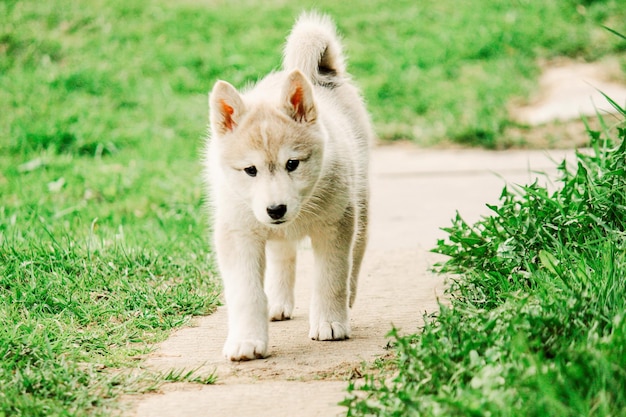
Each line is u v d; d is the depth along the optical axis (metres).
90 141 14.85
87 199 11.84
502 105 17.42
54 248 8.20
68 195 11.92
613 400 4.27
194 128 16.20
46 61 19.17
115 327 6.70
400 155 15.78
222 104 6.46
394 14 22.30
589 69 18.61
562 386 4.35
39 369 5.52
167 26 21.25
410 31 21.36
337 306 6.64
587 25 20.72
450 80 18.98
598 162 7.66
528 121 16.73
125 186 12.35
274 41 20.39
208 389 5.47
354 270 7.45
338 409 5.02
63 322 6.77
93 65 19.03
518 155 15.09
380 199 12.39
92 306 7.08
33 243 8.41
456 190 12.67
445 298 7.48
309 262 9.28
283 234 6.62
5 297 7.08
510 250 6.78
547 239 6.83
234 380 5.66
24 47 19.69
